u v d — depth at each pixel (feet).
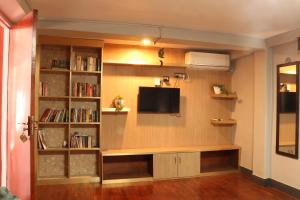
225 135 18.47
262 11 10.39
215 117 18.34
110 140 16.40
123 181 15.23
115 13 10.86
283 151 14.07
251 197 13.17
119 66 16.53
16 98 10.37
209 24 12.20
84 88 15.15
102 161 15.11
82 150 15.52
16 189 10.14
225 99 18.49
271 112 15.02
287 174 13.84
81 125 15.72
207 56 17.12
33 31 8.54
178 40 13.12
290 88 13.65
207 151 17.38
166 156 15.96
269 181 14.98
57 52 15.26
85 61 15.19
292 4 9.64
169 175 15.98
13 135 10.62
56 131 15.31
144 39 13.08
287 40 13.28
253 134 15.98
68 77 15.34
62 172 15.37
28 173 8.94
